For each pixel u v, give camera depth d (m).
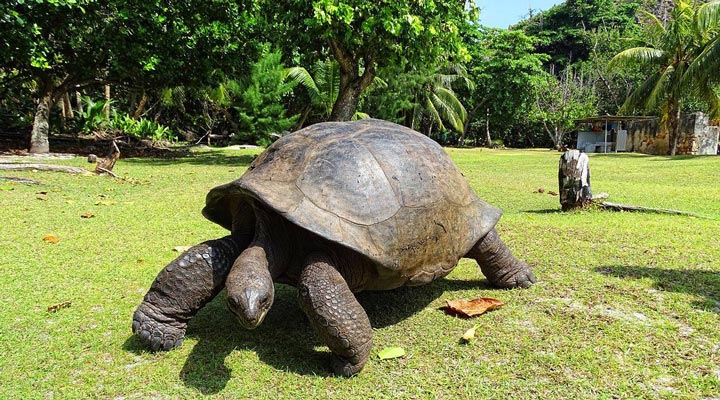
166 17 15.16
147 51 15.05
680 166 16.20
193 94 25.44
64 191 8.42
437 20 13.88
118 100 29.59
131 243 5.38
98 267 4.55
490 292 4.05
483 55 42.09
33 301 3.73
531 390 2.62
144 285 4.14
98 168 10.64
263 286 2.54
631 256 4.94
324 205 2.97
